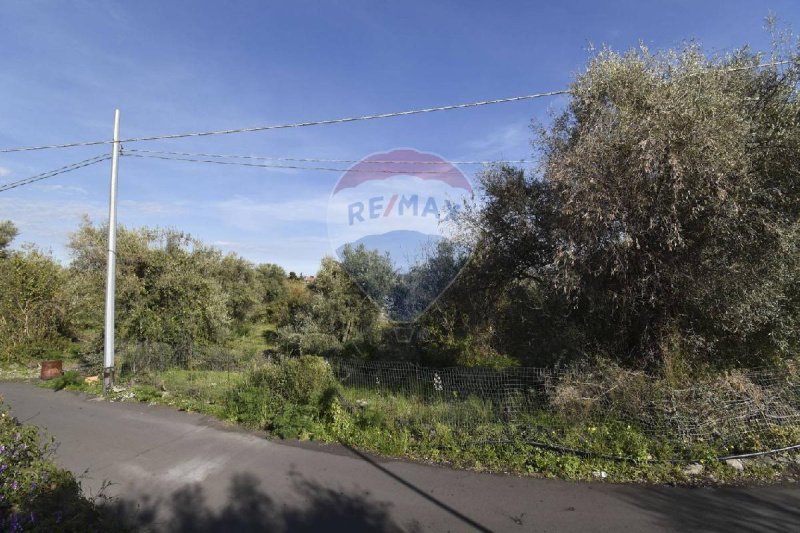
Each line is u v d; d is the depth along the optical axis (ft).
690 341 19.62
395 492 14.26
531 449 16.78
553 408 18.44
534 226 24.16
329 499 13.83
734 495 13.73
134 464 16.80
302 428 19.97
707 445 16.21
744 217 17.46
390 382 24.76
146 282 40.93
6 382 35.09
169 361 33.83
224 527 12.19
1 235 77.82
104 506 12.95
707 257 18.34
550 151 23.49
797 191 18.60
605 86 20.75
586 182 17.72
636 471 15.34
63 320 49.47
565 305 23.27
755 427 16.90
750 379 18.20
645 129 17.15
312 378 22.06
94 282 41.70
